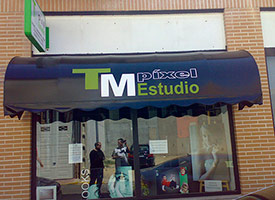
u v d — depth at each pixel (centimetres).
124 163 618
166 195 606
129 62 557
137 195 602
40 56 635
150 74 540
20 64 542
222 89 536
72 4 650
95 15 657
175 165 622
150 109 637
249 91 536
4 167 579
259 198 304
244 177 604
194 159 627
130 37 657
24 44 627
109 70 541
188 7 664
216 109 643
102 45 650
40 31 586
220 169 625
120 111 633
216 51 661
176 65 552
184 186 617
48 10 643
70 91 522
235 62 560
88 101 520
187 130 635
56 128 618
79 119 626
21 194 574
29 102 509
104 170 614
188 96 531
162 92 530
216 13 677
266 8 676
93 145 621
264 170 607
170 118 637
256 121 623
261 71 645
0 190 572
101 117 630
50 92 518
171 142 629
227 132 636
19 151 587
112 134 625
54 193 598
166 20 668
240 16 666
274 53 666
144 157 620
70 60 561
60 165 608
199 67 550
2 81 607
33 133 606
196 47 662
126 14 661
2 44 621
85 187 606
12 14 633
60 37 646
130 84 532
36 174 599
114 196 605
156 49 657
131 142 624
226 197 598
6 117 595
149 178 613
